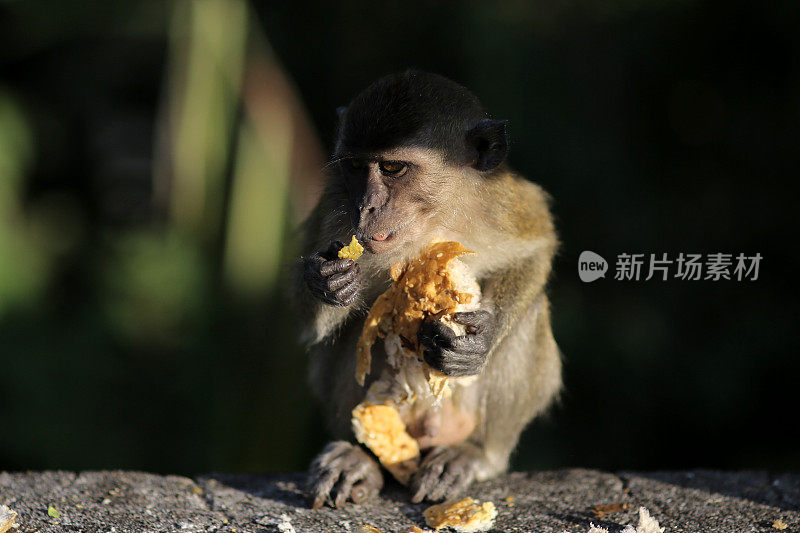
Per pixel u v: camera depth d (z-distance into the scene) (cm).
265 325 1237
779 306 1360
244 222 1245
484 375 764
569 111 1431
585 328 1386
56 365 1513
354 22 1658
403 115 709
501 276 769
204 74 1321
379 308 692
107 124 1902
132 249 1633
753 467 1409
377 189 714
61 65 1870
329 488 688
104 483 721
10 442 1462
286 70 1666
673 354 1377
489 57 1411
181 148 1341
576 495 717
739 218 1381
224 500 696
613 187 1411
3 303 1509
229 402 1352
